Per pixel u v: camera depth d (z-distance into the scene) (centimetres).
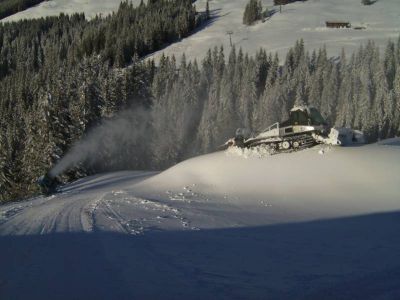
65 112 4747
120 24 14100
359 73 6675
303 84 7031
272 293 654
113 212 1477
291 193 1576
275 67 8038
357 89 6419
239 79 7612
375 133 5881
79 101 4947
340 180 1568
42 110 4603
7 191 4675
